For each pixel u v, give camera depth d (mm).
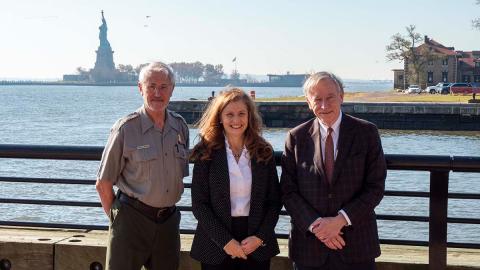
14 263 5883
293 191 4699
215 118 4742
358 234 4641
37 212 16734
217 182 4715
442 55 130875
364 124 4676
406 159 5184
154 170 4770
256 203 4727
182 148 4914
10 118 76875
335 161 4617
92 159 5738
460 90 94375
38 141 49375
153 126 4801
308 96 4711
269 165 4773
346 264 4625
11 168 25844
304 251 4707
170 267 5016
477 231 15000
